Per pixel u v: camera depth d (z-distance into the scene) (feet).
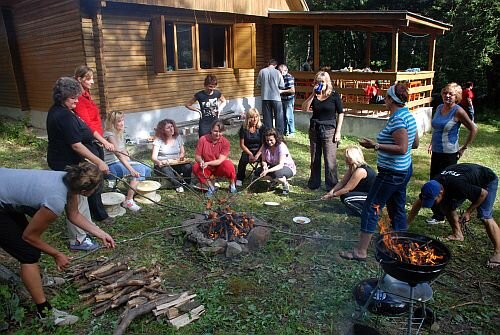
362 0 60.70
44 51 30.99
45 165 24.54
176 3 31.01
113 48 28.45
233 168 19.66
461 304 11.02
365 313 10.41
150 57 30.81
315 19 35.99
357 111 37.68
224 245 13.29
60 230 15.31
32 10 30.78
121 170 18.13
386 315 9.71
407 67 60.34
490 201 12.67
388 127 12.15
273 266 12.82
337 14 34.14
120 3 28.17
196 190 19.90
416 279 8.43
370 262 13.17
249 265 12.86
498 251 12.95
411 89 35.12
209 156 19.48
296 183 21.70
